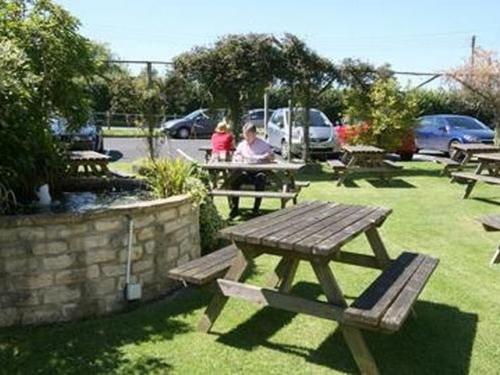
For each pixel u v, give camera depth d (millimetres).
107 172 8156
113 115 15234
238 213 7586
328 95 16266
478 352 3512
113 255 4020
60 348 3488
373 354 3473
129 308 4137
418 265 3787
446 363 3369
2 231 3658
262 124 20109
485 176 9133
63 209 4680
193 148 18484
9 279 3719
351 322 3076
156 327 3824
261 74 11852
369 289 3301
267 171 7578
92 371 3217
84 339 3617
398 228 6852
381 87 13273
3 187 4230
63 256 3820
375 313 2922
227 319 3959
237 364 3316
